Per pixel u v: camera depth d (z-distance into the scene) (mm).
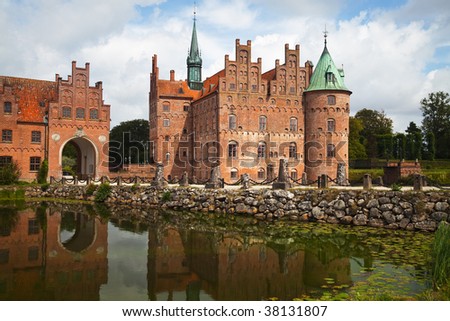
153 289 15828
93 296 14977
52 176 56250
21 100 61688
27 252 21812
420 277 16078
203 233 27109
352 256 20500
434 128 106562
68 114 62250
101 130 64000
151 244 23812
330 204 30219
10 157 58656
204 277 17422
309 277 17219
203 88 75438
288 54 65000
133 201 43438
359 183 40500
